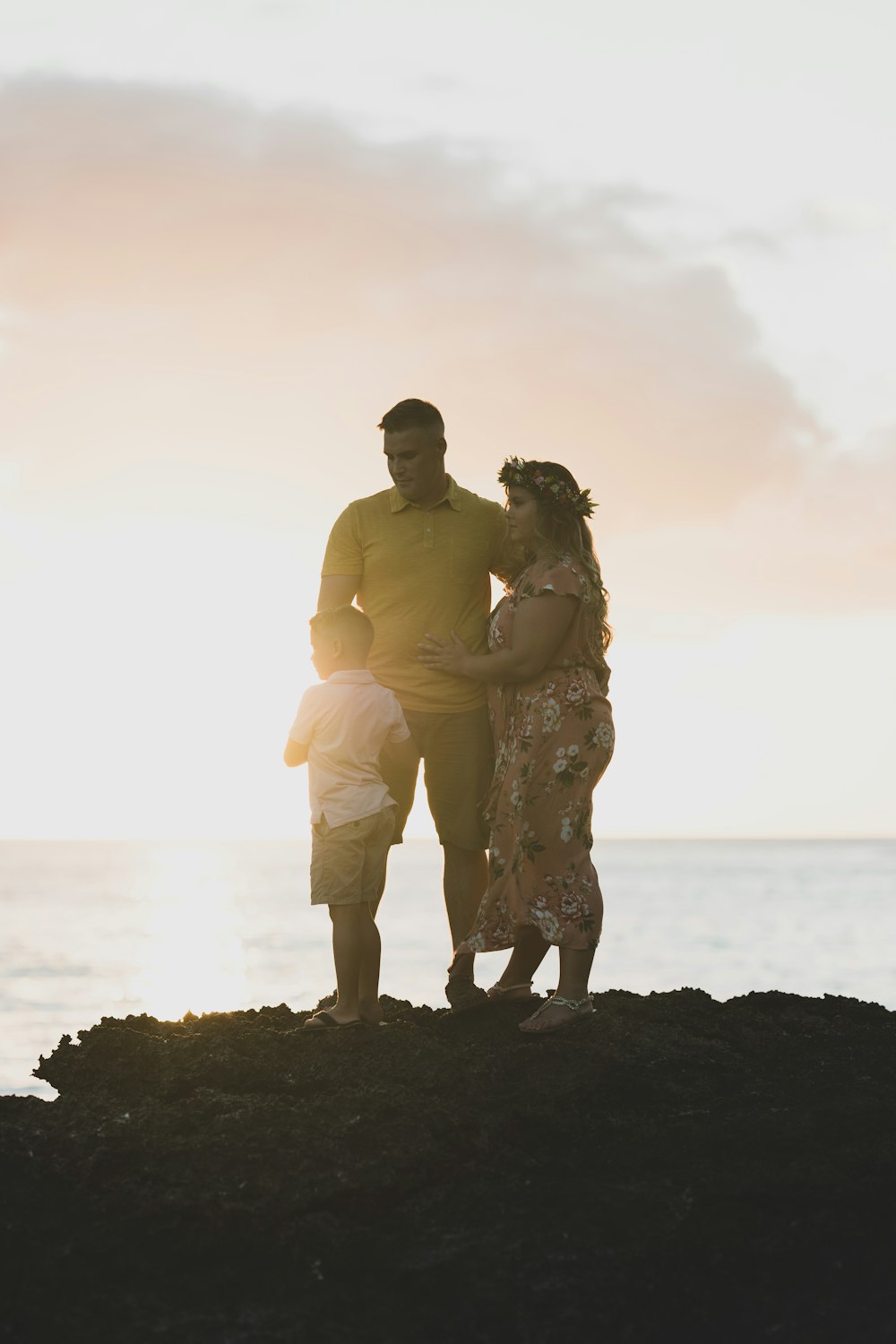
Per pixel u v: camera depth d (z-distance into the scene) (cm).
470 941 491
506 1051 450
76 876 15538
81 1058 441
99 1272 327
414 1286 327
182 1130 386
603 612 483
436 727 532
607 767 485
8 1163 361
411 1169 370
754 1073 459
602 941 6300
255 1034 453
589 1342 315
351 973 475
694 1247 342
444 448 524
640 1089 429
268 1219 342
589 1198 363
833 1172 372
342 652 487
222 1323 310
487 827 537
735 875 14325
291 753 490
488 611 546
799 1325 320
